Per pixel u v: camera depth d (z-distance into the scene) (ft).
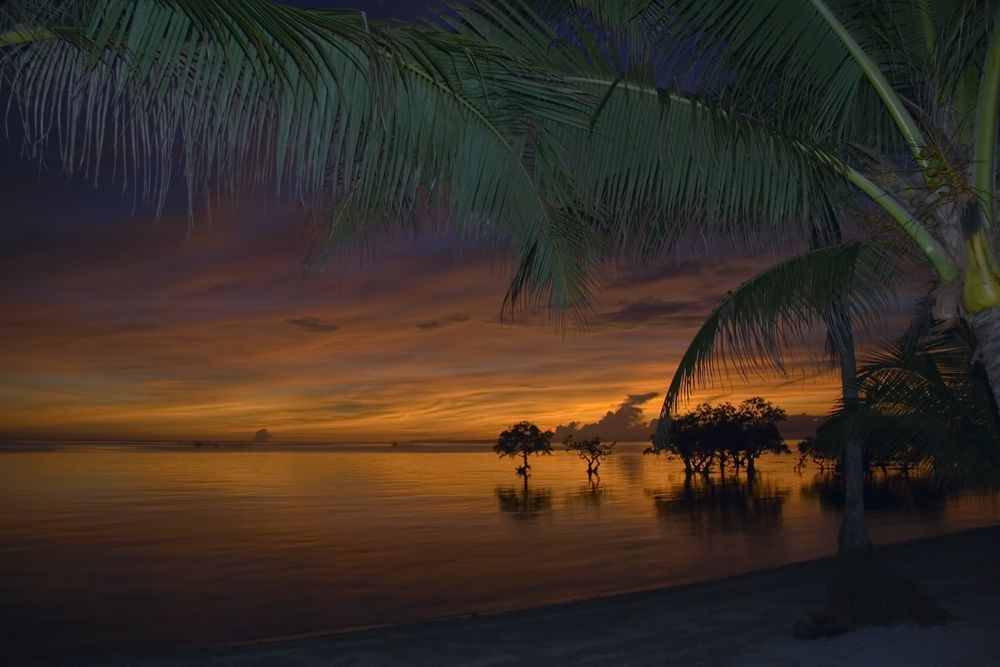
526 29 12.34
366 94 10.15
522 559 137.69
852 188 16.02
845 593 35.70
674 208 15.53
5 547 164.76
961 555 68.39
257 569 130.93
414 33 9.80
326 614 88.89
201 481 456.86
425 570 126.11
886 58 15.25
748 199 14.05
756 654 33.63
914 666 27.94
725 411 382.22
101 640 76.64
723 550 143.33
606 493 339.77
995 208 13.58
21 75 8.50
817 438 27.09
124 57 8.62
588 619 48.91
